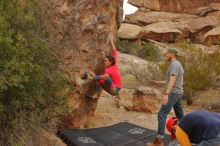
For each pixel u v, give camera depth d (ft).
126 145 20.90
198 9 120.78
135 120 27.63
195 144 12.55
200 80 34.83
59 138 20.16
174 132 13.71
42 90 16.72
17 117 16.39
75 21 20.61
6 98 15.97
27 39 16.43
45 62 17.49
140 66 55.62
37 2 17.99
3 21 14.96
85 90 22.22
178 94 20.31
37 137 17.44
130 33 93.81
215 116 12.46
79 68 21.26
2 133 16.24
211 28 104.73
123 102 31.24
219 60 37.09
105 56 23.44
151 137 22.25
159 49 82.64
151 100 30.01
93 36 21.93
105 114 28.76
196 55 37.60
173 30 100.42
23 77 14.94
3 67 14.65
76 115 22.41
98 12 22.21
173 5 122.93
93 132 22.49
